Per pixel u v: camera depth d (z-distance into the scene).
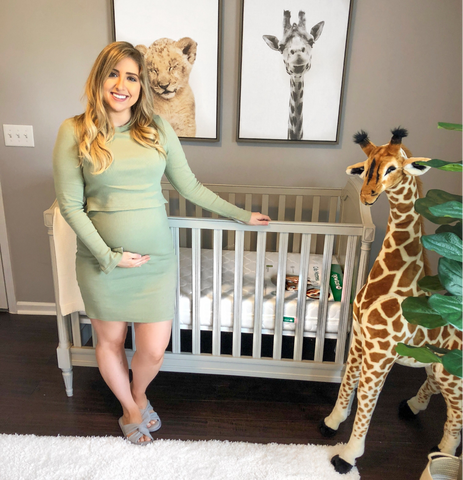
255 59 2.08
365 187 1.29
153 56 2.10
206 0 2.01
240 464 1.50
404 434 1.68
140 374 1.58
